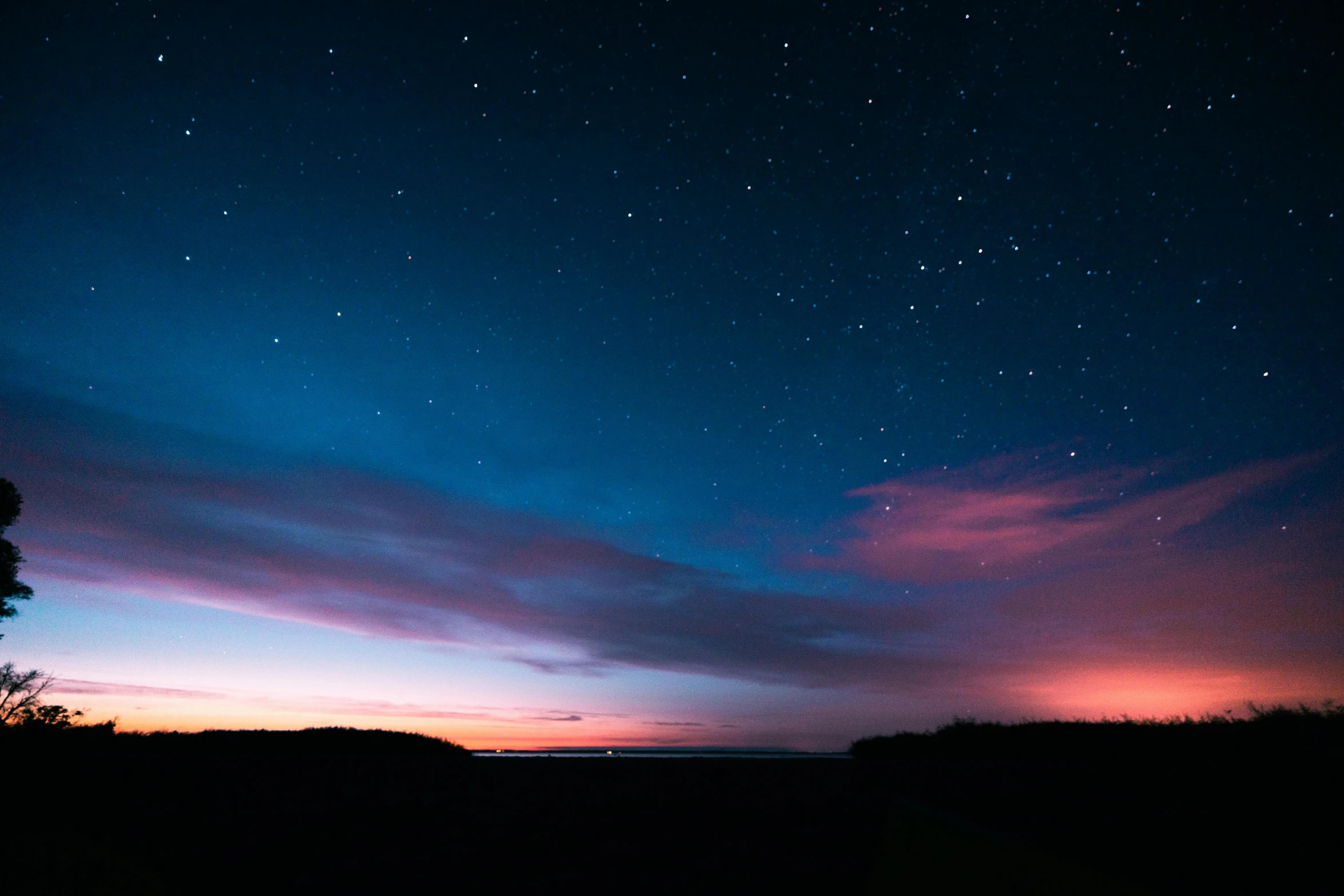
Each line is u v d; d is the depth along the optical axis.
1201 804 4.96
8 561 14.12
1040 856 3.27
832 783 7.98
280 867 4.81
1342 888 3.26
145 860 4.86
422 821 6.14
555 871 4.75
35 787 6.52
